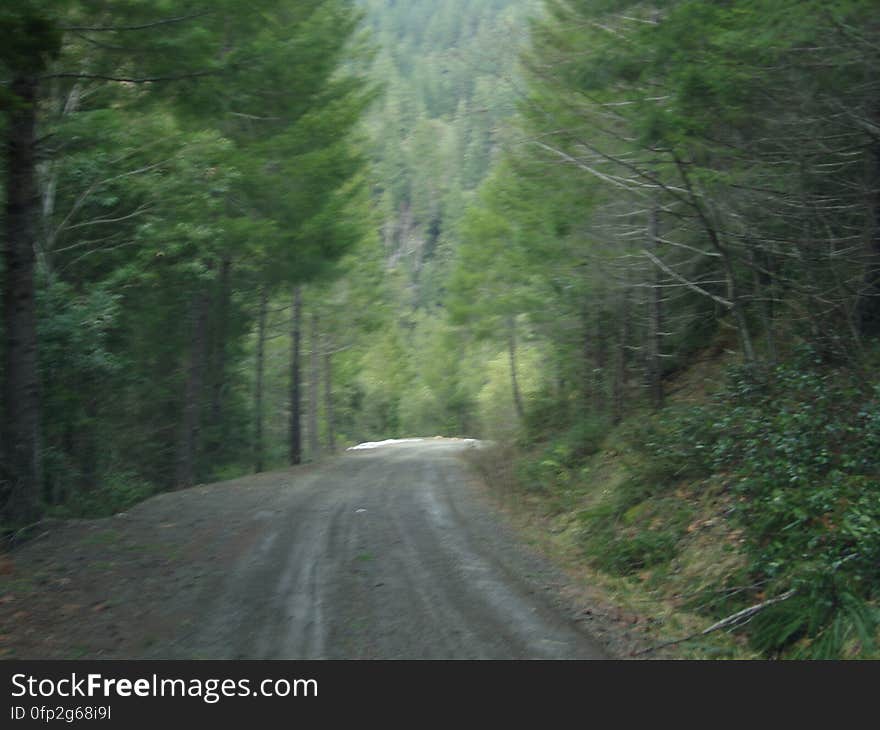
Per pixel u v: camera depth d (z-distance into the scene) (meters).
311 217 20.78
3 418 11.69
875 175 12.33
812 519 8.91
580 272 19.25
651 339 17.72
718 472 12.22
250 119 17.45
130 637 7.23
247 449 31.61
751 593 8.76
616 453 17.22
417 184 90.94
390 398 66.62
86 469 22.08
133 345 23.94
